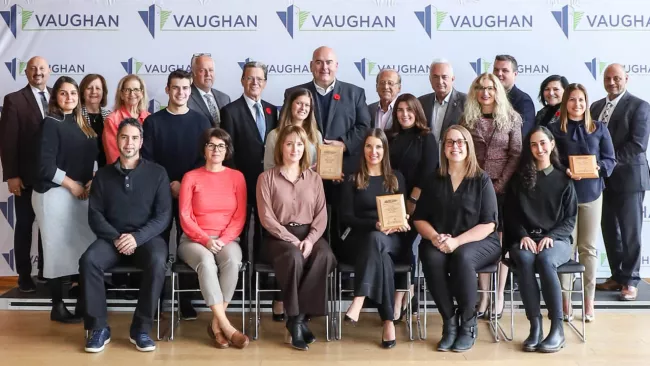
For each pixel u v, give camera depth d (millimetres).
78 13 4832
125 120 3648
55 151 3807
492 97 3850
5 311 4195
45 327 3848
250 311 3883
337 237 3834
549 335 3455
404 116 3943
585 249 3943
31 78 4414
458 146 3549
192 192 3707
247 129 4102
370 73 4875
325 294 3480
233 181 3744
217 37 4855
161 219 3660
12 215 4926
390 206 3557
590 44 4832
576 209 3672
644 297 4277
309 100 3889
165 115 3986
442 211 3611
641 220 4270
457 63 4867
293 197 3682
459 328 3543
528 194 3684
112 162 4039
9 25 4844
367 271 3447
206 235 3602
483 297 4051
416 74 4875
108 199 3625
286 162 3727
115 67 4863
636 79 4840
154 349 3455
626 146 4211
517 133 3850
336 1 4840
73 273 3896
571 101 3838
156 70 4867
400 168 3992
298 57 4871
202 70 4344
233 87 4891
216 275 3514
